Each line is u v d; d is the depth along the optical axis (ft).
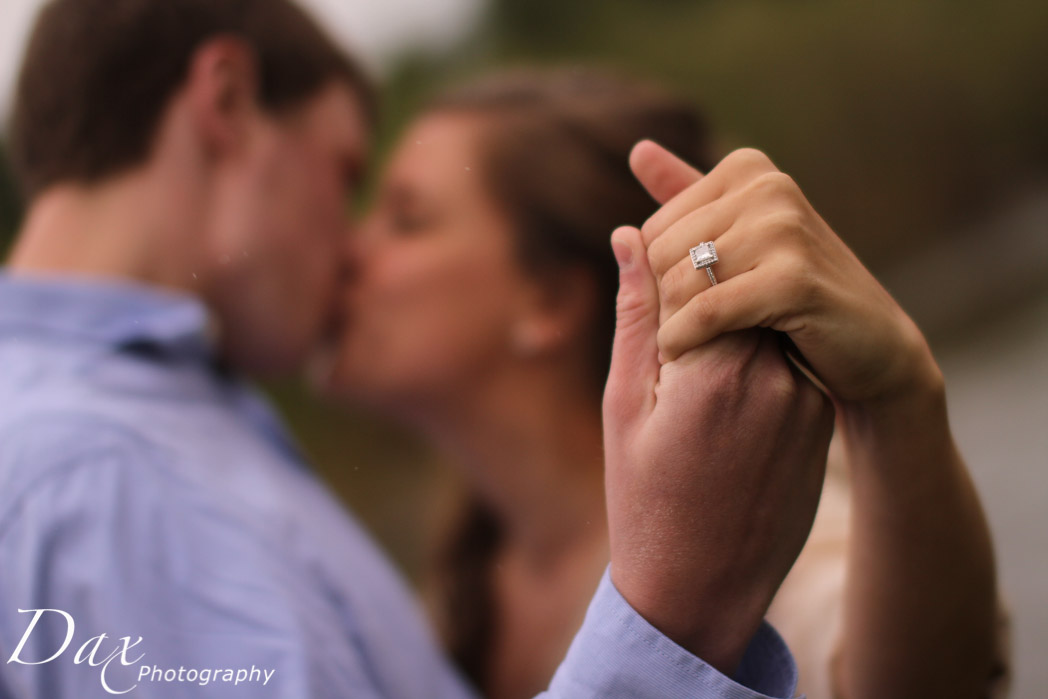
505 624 5.16
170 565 2.77
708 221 1.96
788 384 1.96
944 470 2.39
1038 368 21.27
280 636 2.71
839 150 30.58
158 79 3.65
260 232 3.97
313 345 4.45
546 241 4.55
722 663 2.02
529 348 4.59
